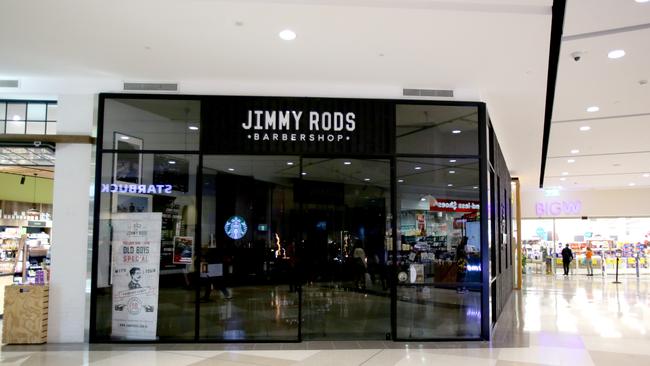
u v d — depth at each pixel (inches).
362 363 235.6
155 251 285.0
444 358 245.9
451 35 220.5
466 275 294.0
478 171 297.7
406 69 265.1
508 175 589.0
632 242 900.0
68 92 288.4
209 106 290.0
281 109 291.6
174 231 287.3
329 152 291.0
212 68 267.0
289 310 290.0
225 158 291.1
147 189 287.4
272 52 242.5
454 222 295.7
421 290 293.4
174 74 277.4
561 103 335.3
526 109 336.8
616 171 642.8
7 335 271.9
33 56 251.3
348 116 293.6
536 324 347.3
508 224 555.2
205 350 261.3
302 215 293.6
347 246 295.7
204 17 205.5
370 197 296.8
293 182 293.4
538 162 563.5
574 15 209.9
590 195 868.6
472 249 295.0
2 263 410.6
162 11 200.4
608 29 222.8
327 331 294.2
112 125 288.8
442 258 294.8
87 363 234.1
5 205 486.9
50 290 278.7
